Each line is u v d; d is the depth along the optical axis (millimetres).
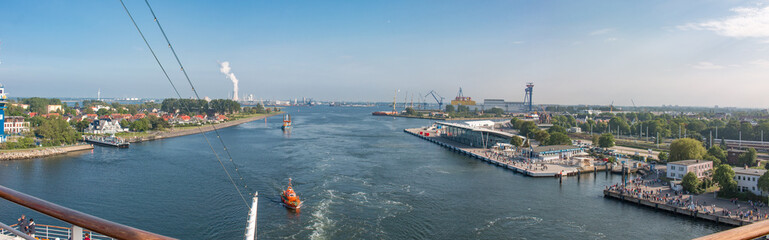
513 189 55750
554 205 48312
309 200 46719
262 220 39812
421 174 63625
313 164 68562
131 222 38656
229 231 36875
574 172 67438
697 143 70062
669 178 62312
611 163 71625
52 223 37188
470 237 37219
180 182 53531
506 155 86125
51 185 51688
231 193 48438
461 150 93125
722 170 51312
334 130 144625
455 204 47094
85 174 58438
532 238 37438
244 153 80562
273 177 57594
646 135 129500
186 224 38344
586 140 130125
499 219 42344
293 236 36156
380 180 57938
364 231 37812
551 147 84000
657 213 46312
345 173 61844
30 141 81812
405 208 44750
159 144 96125
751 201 47594
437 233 37969
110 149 87000
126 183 52844
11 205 41969
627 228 41031
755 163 73000
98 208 42531
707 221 43312
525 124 132750
